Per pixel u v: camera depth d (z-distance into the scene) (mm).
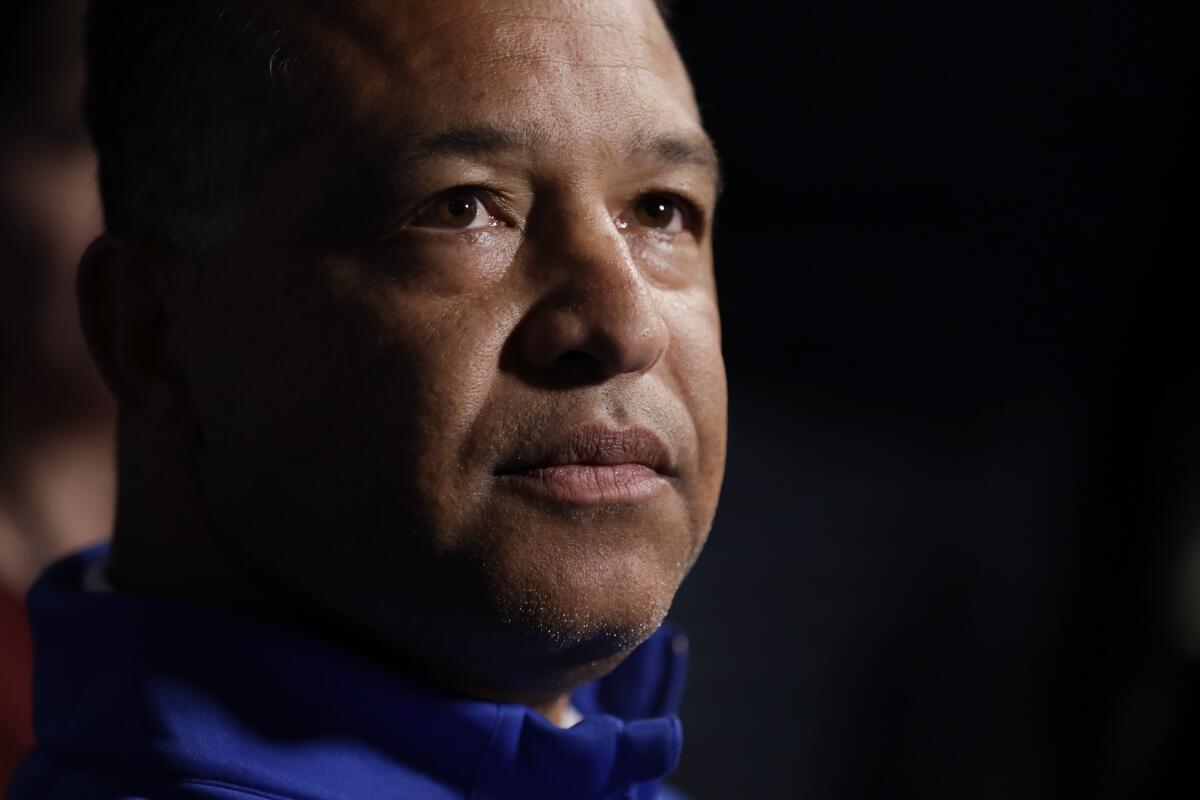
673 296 3773
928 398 14922
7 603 6117
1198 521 12562
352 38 3521
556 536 3441
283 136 3547
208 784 3500
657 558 3584
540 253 3500
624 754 3816
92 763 3670
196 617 3705
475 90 3436
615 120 3545
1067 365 14305
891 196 15430
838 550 13797
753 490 14102
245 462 3650
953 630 13562
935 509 14250
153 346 3885
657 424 3570
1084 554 13234
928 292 15234
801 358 15336
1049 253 14695
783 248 15586
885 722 13172
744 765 12719
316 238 3496
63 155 6570
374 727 3643
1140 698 12070
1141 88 14289
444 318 3434
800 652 13242
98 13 4129
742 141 15570
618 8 3689
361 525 3479
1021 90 14898
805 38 15281
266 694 3637
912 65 15141
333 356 3473
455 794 3684
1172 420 13016
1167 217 13852
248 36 3627
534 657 3568
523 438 3422
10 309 6539
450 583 3451
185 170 3713
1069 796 12336
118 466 4215
